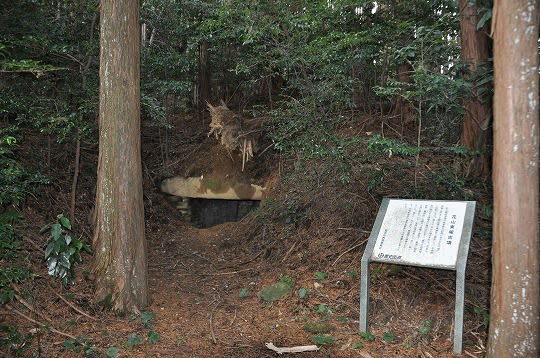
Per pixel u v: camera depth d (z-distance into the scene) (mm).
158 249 7273
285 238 6715
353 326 4570
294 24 6609
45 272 5254
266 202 7758
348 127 8062
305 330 4555
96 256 4883
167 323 4688
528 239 2896
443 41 5691
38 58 6375
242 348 4215
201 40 9367
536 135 2840
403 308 4750
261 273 6156
